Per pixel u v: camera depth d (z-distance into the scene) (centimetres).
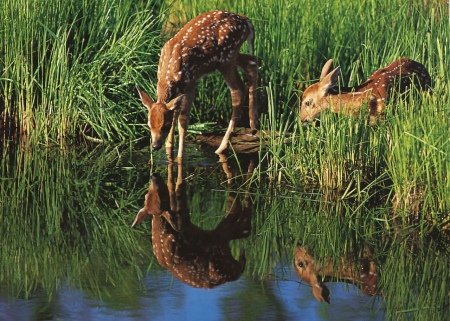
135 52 2183
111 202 1728
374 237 1506
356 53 2317
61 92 2158
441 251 1434
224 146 2059
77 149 2111
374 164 1769
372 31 2348
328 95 2034
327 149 1767
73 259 1422
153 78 2223
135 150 2098
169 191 1783
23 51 2212
